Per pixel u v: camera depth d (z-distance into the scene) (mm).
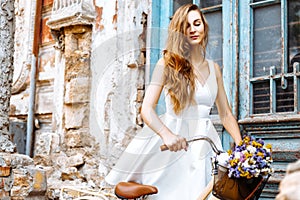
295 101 3221
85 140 4191
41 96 5023
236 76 3539
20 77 5266
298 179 831
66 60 4480
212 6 3811
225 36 3656
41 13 5199
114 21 4227
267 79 3383
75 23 4391
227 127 2799
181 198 2551
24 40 5324
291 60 3312
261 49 3482
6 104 3648
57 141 4484
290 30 3336
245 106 3479
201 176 2562
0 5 3662
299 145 3180
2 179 3479
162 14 4090
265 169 2141
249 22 3531
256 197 2250
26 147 4891
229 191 2172
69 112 4363
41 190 3717
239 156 2129
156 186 2586
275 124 3277
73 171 4211
